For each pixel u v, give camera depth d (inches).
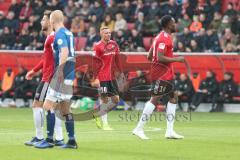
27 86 2977.4
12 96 3029.0
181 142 1563.7
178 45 2891.2
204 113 2677.2
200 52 2851.9
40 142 1439.5
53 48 1400.1
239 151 1395.2
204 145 1502.2
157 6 3134.8
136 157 1284.4
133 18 3218.5
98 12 3250.5
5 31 3314.5
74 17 3314.5
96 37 3046.3
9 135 1707.7
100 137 1680.6
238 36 2883.9
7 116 2431.1
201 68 2790.4
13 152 1336.1
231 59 2755.9
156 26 3093.0
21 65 3004.4
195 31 2945.4
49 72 1432.1
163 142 1561.3
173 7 3095.5
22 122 2150.6
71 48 1384.1
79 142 1547.7
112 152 1358.3
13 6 3457.2
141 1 3181.6
